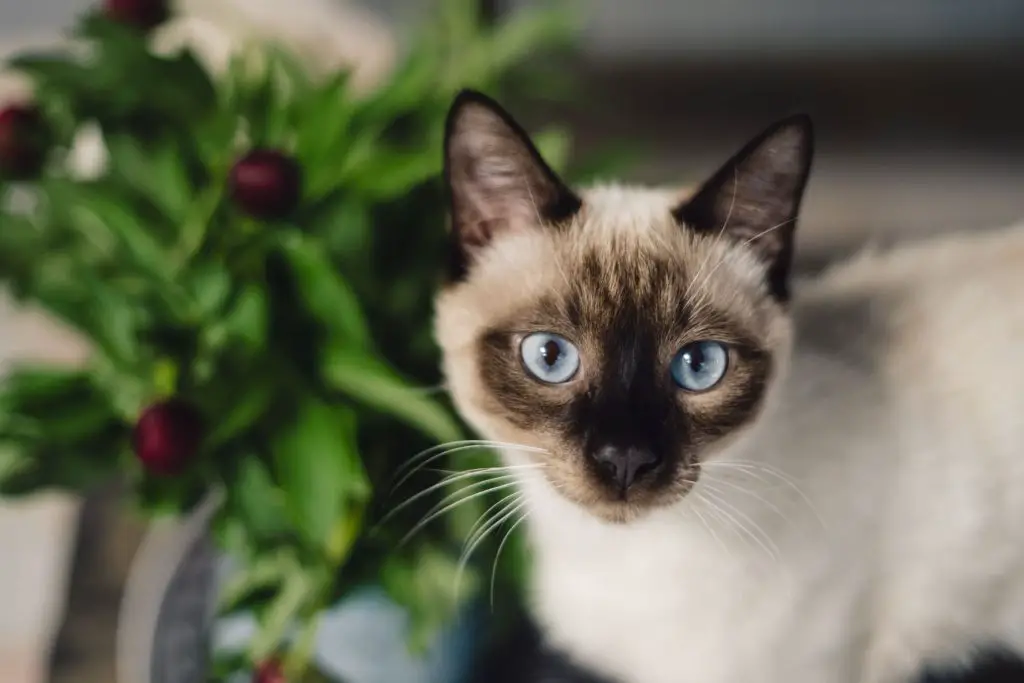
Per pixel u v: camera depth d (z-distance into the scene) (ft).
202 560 1.98
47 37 2.58
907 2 2.53
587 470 1.58
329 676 1.72
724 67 2.58
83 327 1.62
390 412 1.67
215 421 1.58
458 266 1.66
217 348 1.59
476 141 1.61
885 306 1.79
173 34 2.09
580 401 1.60
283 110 1.70
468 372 1.65
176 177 1.64
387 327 1.72
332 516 1.57
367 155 1.66
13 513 2.23
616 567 1.70
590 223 1.65
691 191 1.73
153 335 1.60
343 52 2.27
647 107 2.54
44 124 1.72
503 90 1.94
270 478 1.60
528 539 1.81
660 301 1.61
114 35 1.69
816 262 2.43
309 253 1.57
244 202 1.58
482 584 1.82
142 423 1.55
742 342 1.62
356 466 1.60
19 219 1.72
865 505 1.70
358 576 1.72
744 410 1.62
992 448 1.76
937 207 2.54
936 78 2.57
